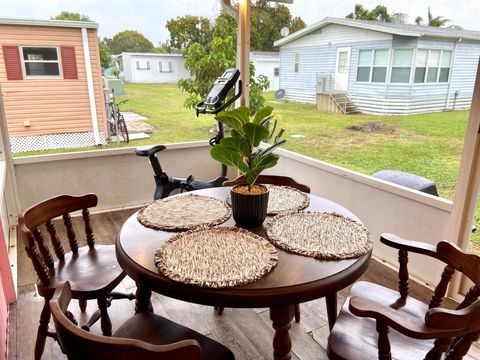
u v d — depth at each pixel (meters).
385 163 3.04
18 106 3.48
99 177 3.63
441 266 2.33
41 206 1.75
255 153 1.57
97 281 1.70
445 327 0.96
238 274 1.21
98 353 0.86
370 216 2.81
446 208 2.26
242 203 1.55
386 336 1.09
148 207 1.84
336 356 1.22
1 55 3.29
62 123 3.69
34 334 1.95
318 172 3.26
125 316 2.14
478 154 2.03
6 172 3.15
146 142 4.05
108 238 3.13
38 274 1.61
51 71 3.52
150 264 1.28
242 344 1.91
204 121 4.33
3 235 2.11
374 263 2.71
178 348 0.84
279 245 1.41
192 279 1.17
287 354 1.30
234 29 4.12
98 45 3.65
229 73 3.35
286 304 1.15
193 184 3.37
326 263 1.29
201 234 1.50
